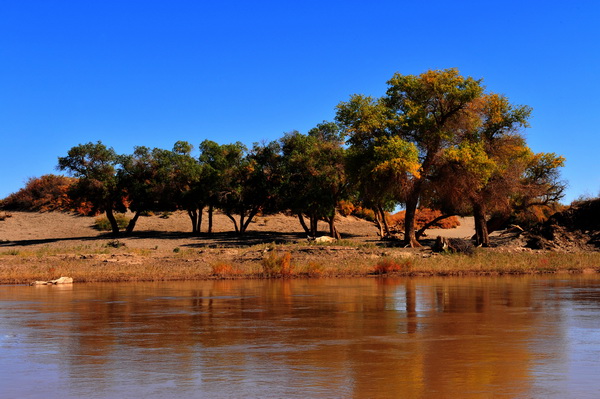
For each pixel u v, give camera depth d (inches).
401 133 1964.8
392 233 2632.9
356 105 1971.0
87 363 337.1
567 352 360.8
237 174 2628.0
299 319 524.7
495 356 349.4
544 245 1975.9
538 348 374.9
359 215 3410.4
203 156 2746.1
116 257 1600.6
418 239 2293.3
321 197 2313.0
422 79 1925.4
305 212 2421.3
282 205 2554.1
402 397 259.6
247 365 329.1
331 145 2426.2
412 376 299.0
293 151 2503.7
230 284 999.6
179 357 353.1
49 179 3730.3
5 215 3302.2
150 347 387.9
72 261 1526.8
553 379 290.5
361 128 1909.4
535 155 2140.7
